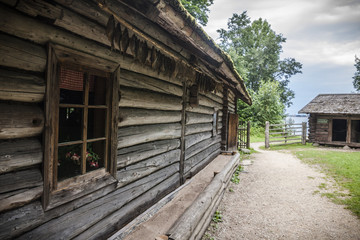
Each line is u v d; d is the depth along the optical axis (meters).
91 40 1.87
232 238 3.07
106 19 1.94
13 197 1.33
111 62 2.05
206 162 5.75
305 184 5.67
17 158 1.36
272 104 19.62
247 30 27.42
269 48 27.02
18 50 1.33
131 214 2.43
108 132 2.11
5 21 1.26
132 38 2.04
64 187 1.67
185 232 2.17
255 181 5.91
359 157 9.04
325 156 9.34
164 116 3.17
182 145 3.88
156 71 2.92
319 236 3.19
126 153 2.38
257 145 14.28
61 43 1.60
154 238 2.24
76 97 3.87
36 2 1.38
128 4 1.81
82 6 1.69
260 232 3.26
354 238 3.15
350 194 4.85
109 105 2.11
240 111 20.52
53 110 1.57
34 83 1.43
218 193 3.88
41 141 1.53
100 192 1.99
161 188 3.15
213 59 3.27
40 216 1.47
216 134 7.04
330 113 13.02
